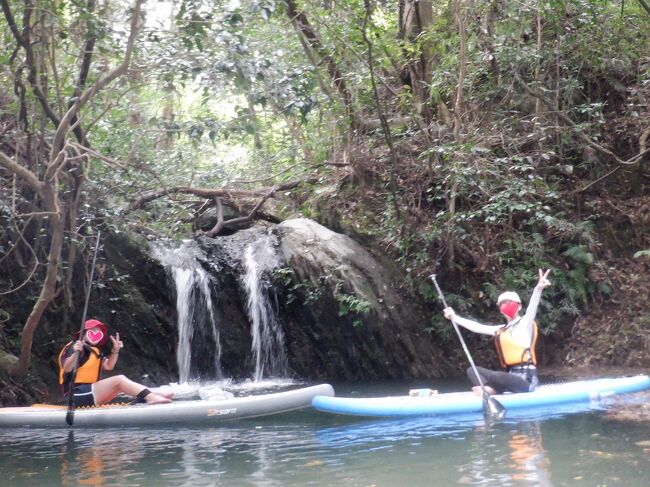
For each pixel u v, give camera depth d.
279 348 10.92
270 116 12.46
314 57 11.94
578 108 11.70
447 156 11.12
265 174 13.46
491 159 11.42
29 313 9.55
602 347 10.70
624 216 12.09
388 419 6.76
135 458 5.46
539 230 11.80
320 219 11.94
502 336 7.62
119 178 10.22
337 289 10.54
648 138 12.52
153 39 7.48
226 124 7.72
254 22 9.18
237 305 11.00
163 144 12.13
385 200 11.99
